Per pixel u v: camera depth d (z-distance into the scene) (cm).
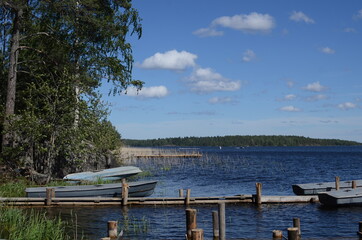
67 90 2689
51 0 2934
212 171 5066
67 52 3128
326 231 1591
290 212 1941
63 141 2677
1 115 2706
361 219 1798
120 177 3166
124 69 3334
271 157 10069
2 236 1116
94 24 3123
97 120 2936
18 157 2684
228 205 2105
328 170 5412
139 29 3434
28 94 2969
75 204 2100
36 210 1948
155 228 1597
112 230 1293
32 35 3081
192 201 2139
